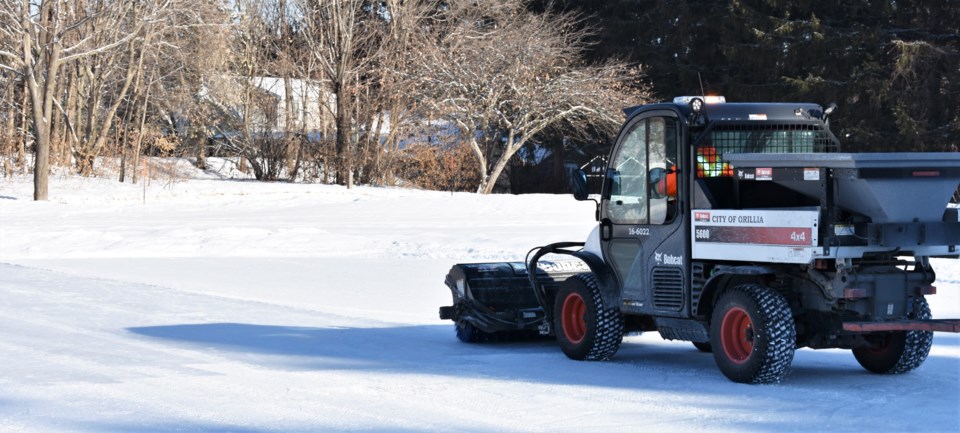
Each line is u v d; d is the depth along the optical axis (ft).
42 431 34.09
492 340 56.59
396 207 175.73
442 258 103.24
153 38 239.09
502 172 290.97
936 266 84.12
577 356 49.42
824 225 39.70
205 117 259.80
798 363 49.11
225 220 156.04
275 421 35.65
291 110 248.32
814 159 40.06
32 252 112.78
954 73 227.40
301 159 246.06
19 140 230.48
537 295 52.54
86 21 222.48
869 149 235.40
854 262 41.14
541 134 272.92
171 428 34.58
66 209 180.65
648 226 46.70
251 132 252.62
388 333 58.85
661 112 46.14
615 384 42.88
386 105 237.86
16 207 184.14
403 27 238.68
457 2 239.71
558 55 236.63
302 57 246.06
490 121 239.50
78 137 243.40
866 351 45.83
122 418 36.01
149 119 263.70
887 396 40.04
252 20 251.60
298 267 97.35
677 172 45.24
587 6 277.64
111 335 56.95
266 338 56.24
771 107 45.57
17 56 204.74
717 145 44.96
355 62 249.34
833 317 42.24
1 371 45.34
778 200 43.91
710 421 35.63
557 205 176.04
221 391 41.04
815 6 250.57
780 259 40.68
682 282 45.06
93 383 42.60
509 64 230.27
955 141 229.25
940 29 240.12
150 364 47.52
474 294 54.65
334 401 39.11
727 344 43.24
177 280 87.25
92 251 113.70
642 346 55.57
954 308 63.00
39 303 70.64
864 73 234.79
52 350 51.44
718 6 257.96
